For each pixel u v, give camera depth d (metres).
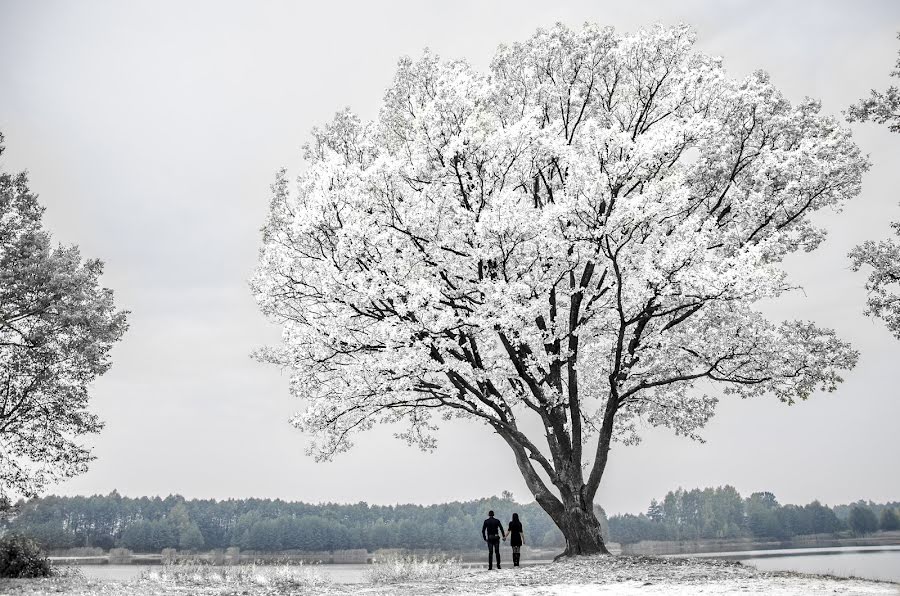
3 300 28.78
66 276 29.83
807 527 130.00
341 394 23.17
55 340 29.77
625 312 21.53
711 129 21.16
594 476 22.55
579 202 19.73
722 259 20.36
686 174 23.27
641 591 12.94
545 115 25.25
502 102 25.44
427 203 21.83
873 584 13.54
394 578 19.83
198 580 18.41
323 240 21.61
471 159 21.34
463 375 22.75
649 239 21.41
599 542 22.12
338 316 21.80
